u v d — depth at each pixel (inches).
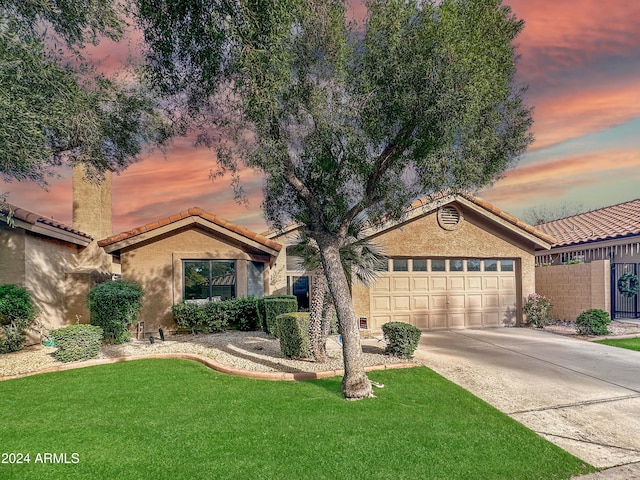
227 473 170.7
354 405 252.2
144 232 526.6
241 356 386.6
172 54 270.8
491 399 276.4
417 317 565.0
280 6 238.2
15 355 413.4
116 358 376.2
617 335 508.1
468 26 267.0
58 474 169.0
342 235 294.5
